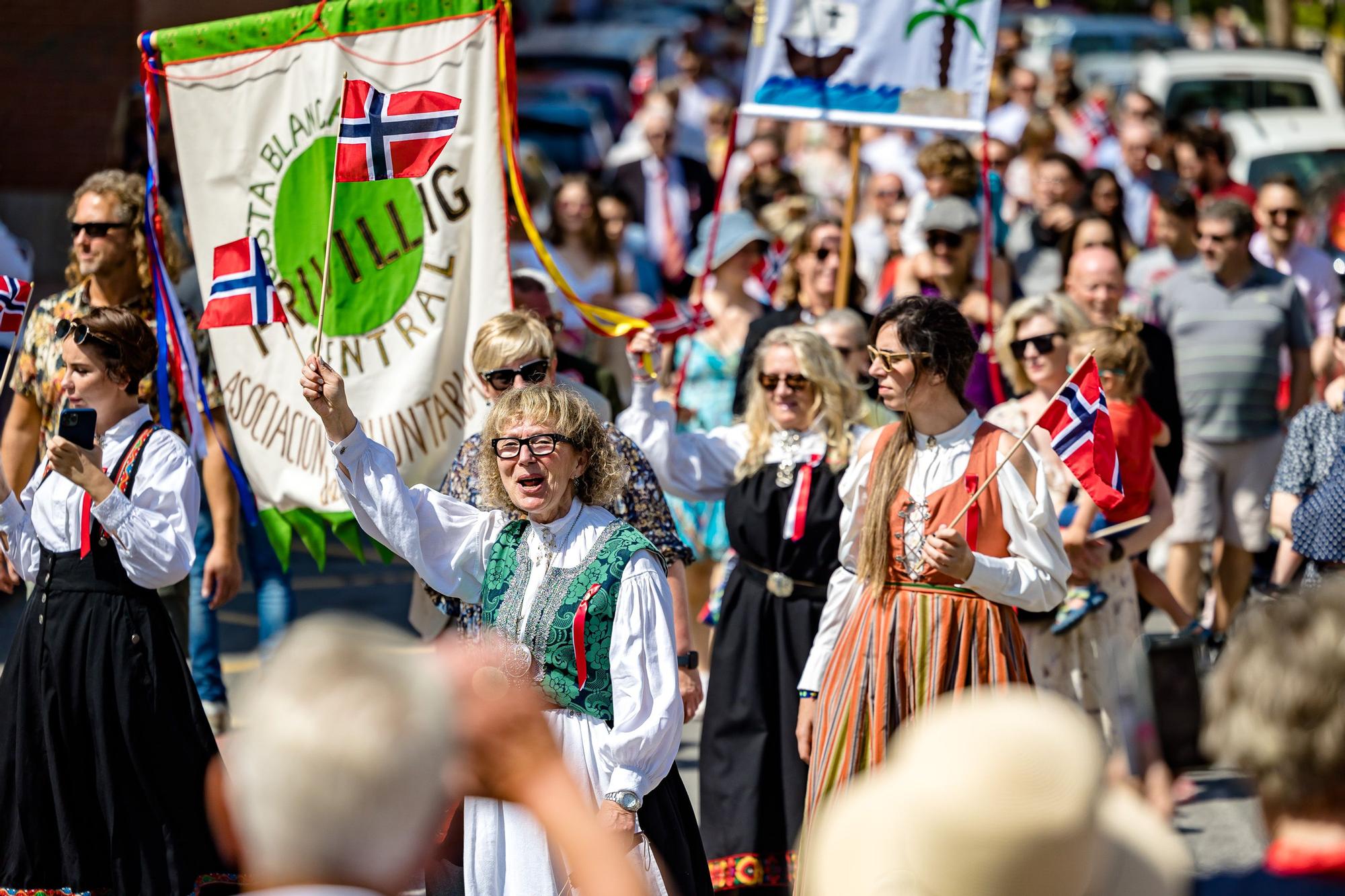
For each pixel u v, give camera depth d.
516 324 10.43
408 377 11.40
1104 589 12.45
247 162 11.81
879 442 9.89
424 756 4.15
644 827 8.57
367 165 9.95
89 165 36.06
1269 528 16.58
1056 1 59.03
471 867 8.09
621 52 49.69
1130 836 4.34
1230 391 17.05
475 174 11.26
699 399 16.66
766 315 15.12
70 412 9.61
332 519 11.59
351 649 4.26
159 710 9.87
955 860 4.02
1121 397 12.50
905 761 4.24
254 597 20.28
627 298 20.67
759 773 10.97
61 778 9.78
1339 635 4.52
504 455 8.58
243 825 4.23
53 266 35.09
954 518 9.41
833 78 14.21
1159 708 4.96
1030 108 32.06
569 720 8.37
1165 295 17.61
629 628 8.39
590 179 20.70
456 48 11.24
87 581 9.91
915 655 9.32
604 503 8.85
